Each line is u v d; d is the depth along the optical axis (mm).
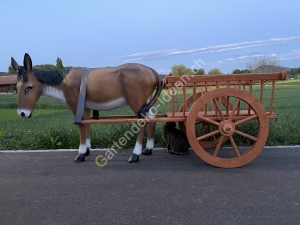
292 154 3977
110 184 2996
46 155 4301
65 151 4535
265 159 3766
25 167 3699
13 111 12516
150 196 2656
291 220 2150
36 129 6312
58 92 3777
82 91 3576
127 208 2420
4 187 2992
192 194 2678
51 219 2264
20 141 5051
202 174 3234
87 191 2822
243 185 2875
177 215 2270
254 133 4582
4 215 2352
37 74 3699
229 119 3383
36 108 14148
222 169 3396
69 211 2395
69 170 3523
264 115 3322
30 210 2434
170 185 2920
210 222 2145
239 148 4398
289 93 14523
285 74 3215
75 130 5273
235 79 3305
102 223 2174
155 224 2139
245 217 2211
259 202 2477
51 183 3080
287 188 2775
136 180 3096
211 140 4570
